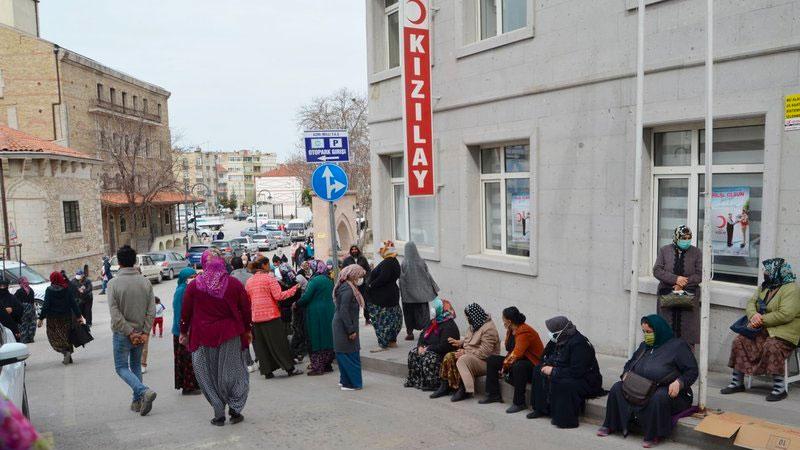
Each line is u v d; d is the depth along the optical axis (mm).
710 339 6969
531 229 9156
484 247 10656
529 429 6090
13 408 2146
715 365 6934
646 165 7723
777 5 6258
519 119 9289
